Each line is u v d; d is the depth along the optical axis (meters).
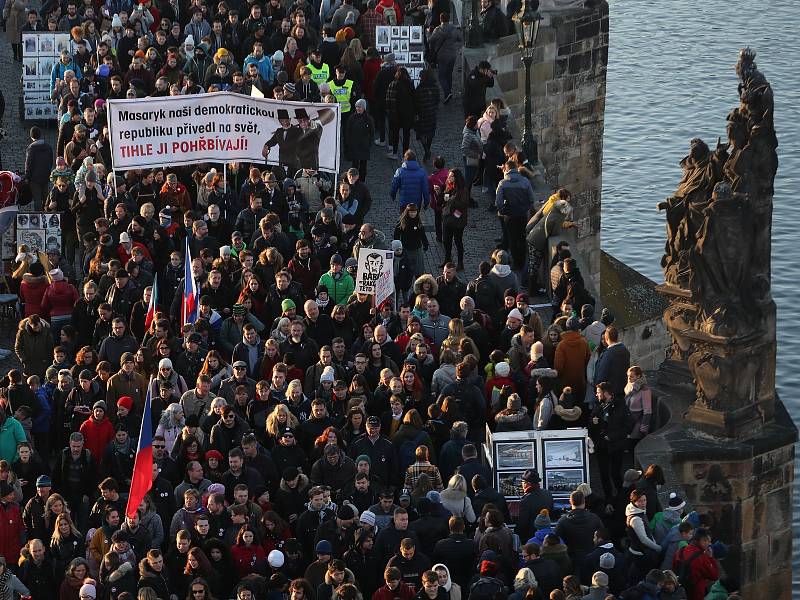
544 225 85.75
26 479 66.94
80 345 77.88
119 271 77.75
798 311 148.38
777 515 83.94
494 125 95.12
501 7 120.06
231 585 61.06
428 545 62.06
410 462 66.81
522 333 72.88
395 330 76.62
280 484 64.56
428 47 111.56
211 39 107.44
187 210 86.00
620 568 61.75
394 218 94.81
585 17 120.19
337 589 57.25
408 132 100.69
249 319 75.81
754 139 80.62
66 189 87.88
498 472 66.88
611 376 72.00
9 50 122.44
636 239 164.62
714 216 80.62
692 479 81.69
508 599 58.59
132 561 60.41
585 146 124.19
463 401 70.19
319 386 70.06
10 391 70.06
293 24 107.06
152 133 86.56
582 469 66.94
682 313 83.19
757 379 82.38
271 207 85.50
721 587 62.53
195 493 61.81
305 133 87.12
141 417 69.06
